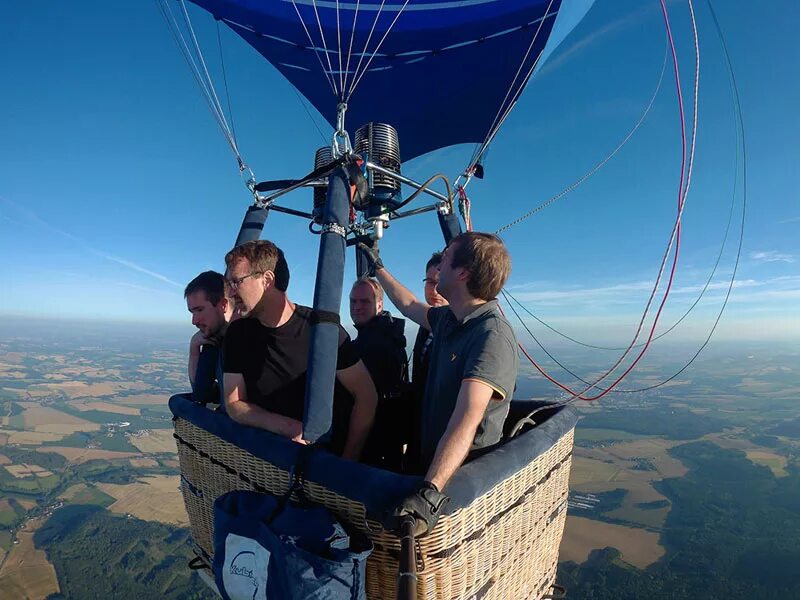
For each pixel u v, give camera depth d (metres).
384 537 1.36
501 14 3.71
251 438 1.76
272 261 2.03
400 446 2.53
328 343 1.67
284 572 1.26
